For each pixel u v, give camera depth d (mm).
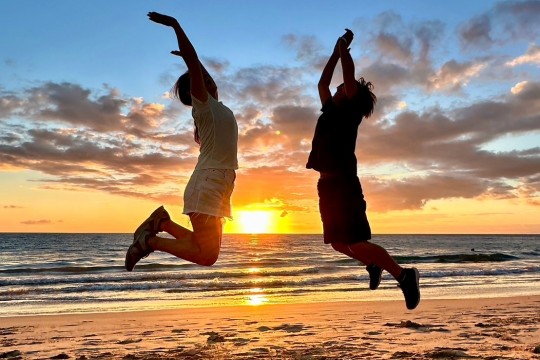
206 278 21469
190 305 13305
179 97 3818
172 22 3342
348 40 3785
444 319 8430
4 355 5984
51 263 34188
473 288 16234
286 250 55531
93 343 6863
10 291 16594
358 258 3775
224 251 52594
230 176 3615
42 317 10094
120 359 5445
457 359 4758
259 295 15555
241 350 5762
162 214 3551
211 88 3736
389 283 18141
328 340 6398
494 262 32125
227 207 3609
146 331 8039
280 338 6719
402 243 91438
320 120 3773
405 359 4836
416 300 3643
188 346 6320
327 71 3996
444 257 36094
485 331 6812
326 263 32031
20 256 43562
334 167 3641
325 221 3730
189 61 3412
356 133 3734
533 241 110000
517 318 8305
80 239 93188
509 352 5074
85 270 25922
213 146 3555
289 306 11406
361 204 3678
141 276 21812
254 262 33188
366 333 6934
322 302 12422
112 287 17766
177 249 3439
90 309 12680
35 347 6629
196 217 3479
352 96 3666
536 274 22000
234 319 9367
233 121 3693
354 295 15164
